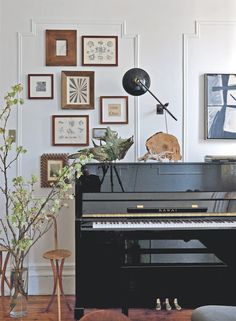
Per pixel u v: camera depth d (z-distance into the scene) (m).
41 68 3.59
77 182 2.94
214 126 3.65
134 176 3.00
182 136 3.64
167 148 3.28
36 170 3.60
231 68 3.66
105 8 3.61
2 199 3.57
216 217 2.97
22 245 1.78
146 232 2.84
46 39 3.58
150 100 3.63
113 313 1.79
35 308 3.22
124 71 3.62
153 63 3.63
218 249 2.89
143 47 3.62
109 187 2.97
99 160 3.03
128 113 3.63
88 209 2.94
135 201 2.97
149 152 3.26
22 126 3.59
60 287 3.25
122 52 3.62
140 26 3.62
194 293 2.94
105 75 3.62
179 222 2.90
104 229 2.84
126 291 2.90
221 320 1.90
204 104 3.65
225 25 3.65
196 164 3.03
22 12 3.57
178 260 2.92
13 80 3.58
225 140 3.67
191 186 3.01
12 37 3.57
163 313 3.10
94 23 3.60
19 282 1.96
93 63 3.61
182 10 3.63
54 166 3.60
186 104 3.64
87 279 2.88
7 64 3.57
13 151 3.59
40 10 3.58
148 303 2.92
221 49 3.65
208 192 3.01
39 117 3.60
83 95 3.62
